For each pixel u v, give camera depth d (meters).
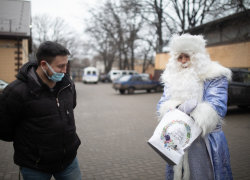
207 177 1.67
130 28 23.09
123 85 15.76
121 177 3.04
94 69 29.55
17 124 1.50
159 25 18.59
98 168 3.34
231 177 1.75
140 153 3.99
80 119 7.12
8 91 1.40
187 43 1.69
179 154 1.51
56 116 1.48
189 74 1.71
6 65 10.54
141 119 7.10
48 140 1.45
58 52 1.41
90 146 4.40
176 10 16.25
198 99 1.70
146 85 16.69
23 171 1.50
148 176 3.08
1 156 3.78
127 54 29.95
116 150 4.15
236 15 10.52
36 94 1.42
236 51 11.47
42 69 1.45
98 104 10.69
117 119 7.11
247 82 7.76
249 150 4.03
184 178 1.73
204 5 12.89
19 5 12.42
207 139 1.67
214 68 1.71
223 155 1.71
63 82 1.57
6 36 10.24
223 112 1.60
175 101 1.75
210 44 13.27
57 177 1.64
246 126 5.82
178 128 1.53
